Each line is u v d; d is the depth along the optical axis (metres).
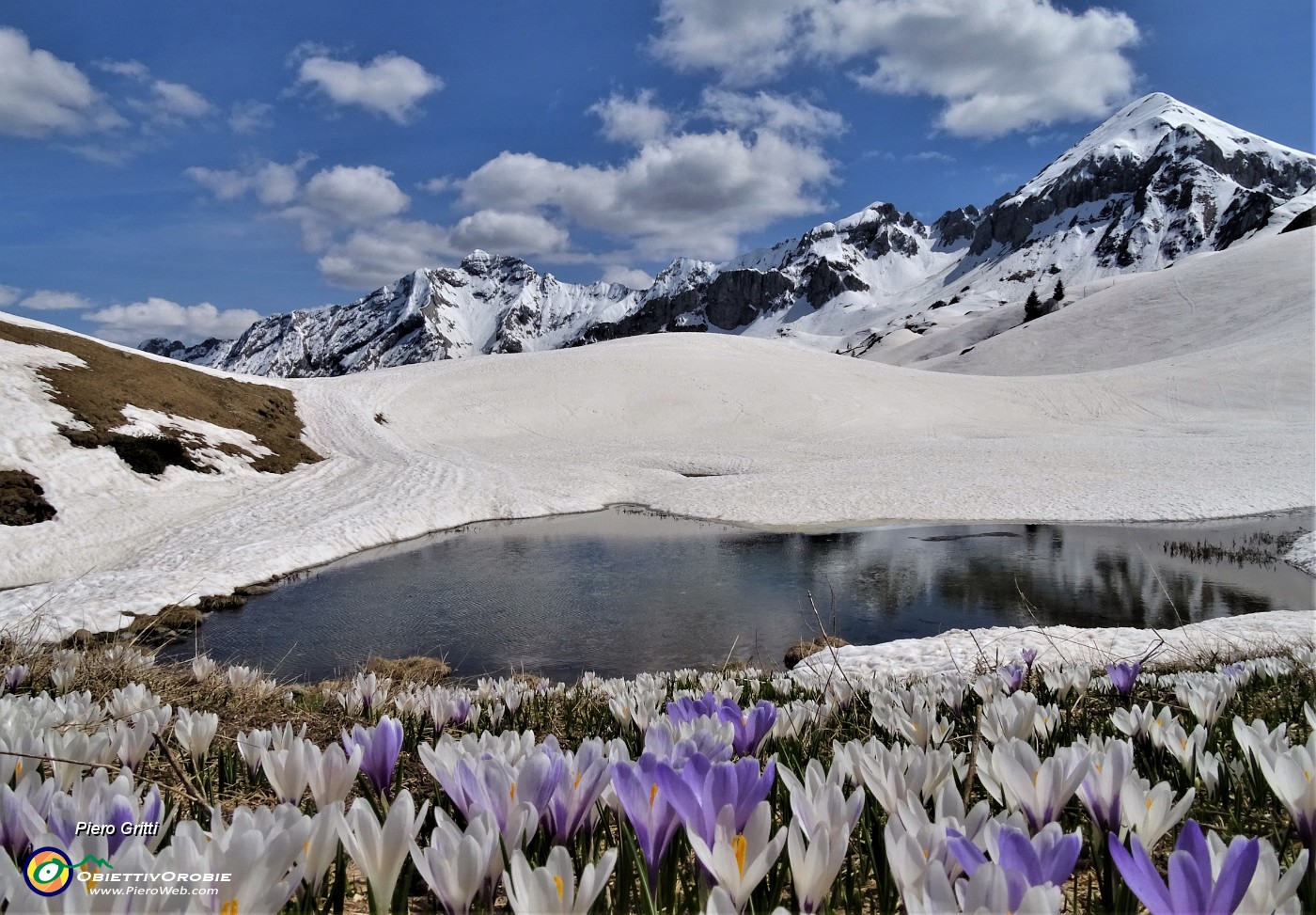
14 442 27.67
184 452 32.50
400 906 1.52
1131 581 20.14
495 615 17.80
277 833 1.19
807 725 3.44
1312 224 149.62
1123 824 1.63
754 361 71.19
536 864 1.51
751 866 1.18
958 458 41.28
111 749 2.44
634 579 21.19
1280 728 2.30
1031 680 5.46
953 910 1.03
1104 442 46.31
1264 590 19.08
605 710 4.54
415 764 3.33
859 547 24.89
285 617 17.73
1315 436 45.53
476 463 41.12
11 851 1.53
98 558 22.86
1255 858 1.04
